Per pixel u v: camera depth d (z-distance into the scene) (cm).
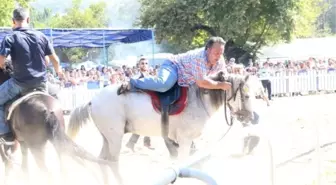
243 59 3394
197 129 654
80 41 2830
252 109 652
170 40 3569
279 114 1514
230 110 661
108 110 659
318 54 3953
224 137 680
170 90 651
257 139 748
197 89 649
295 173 716
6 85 605
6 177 699
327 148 920
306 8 3500
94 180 685
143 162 860
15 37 593
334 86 2445
